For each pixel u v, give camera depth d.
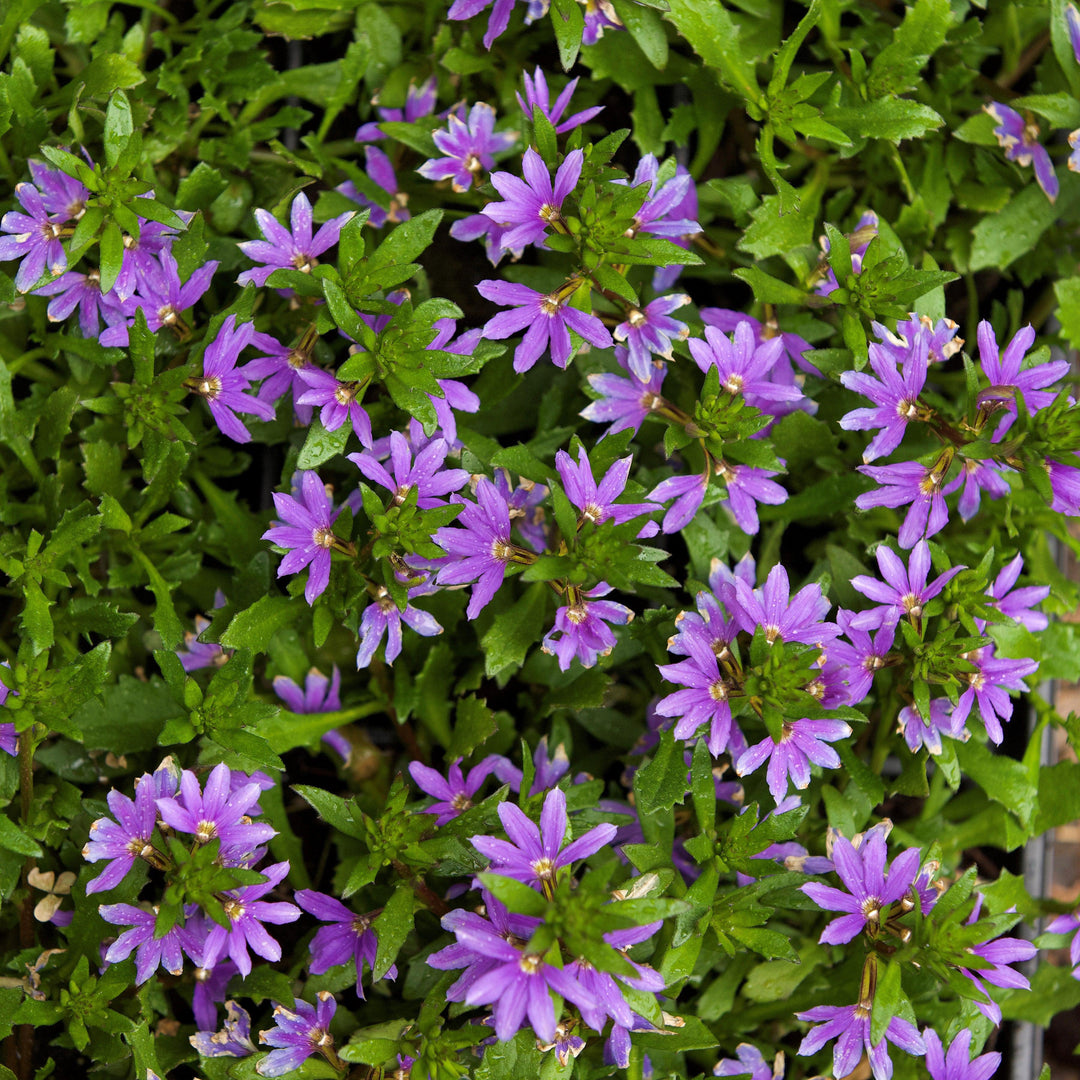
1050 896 0.95
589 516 0.85
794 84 0.89
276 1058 0.86
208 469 0.90
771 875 0.86
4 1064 0.88
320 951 0.86
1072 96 0.91
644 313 0.87
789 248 0.89
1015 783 0.90
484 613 0.89
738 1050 0.88
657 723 0.89
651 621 0.88
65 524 0.86
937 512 0.87
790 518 0.90
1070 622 0.93
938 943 0.85
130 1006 0.87
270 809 0.89
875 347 0.86
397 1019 0.88
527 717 0.91
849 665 0.86
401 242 0.86
